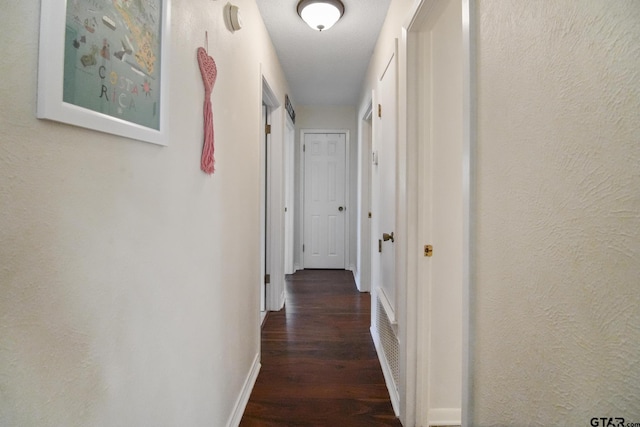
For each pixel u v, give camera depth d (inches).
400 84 68.6
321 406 70.1
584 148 20.0
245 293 72.4
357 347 96.5
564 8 21.5
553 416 23.0
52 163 21.7
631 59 16.9
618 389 18.0
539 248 24.3
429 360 63.8
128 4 28.7
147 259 32.9
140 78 30.7
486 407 32.3
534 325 25.0
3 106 18.5
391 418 66.8
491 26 30.7
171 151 37.5
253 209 80.0
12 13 18.9
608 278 18.5
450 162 62.1
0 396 18.8
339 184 188.2
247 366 74.5
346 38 101.1
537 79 24.2
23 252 19.9
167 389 37.4
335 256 191.0
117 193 28.1
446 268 63.0
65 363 23.1
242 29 68.2
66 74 22.1
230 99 60.0
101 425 26.7
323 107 184.9
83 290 24.5
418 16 56.0
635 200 16.8
